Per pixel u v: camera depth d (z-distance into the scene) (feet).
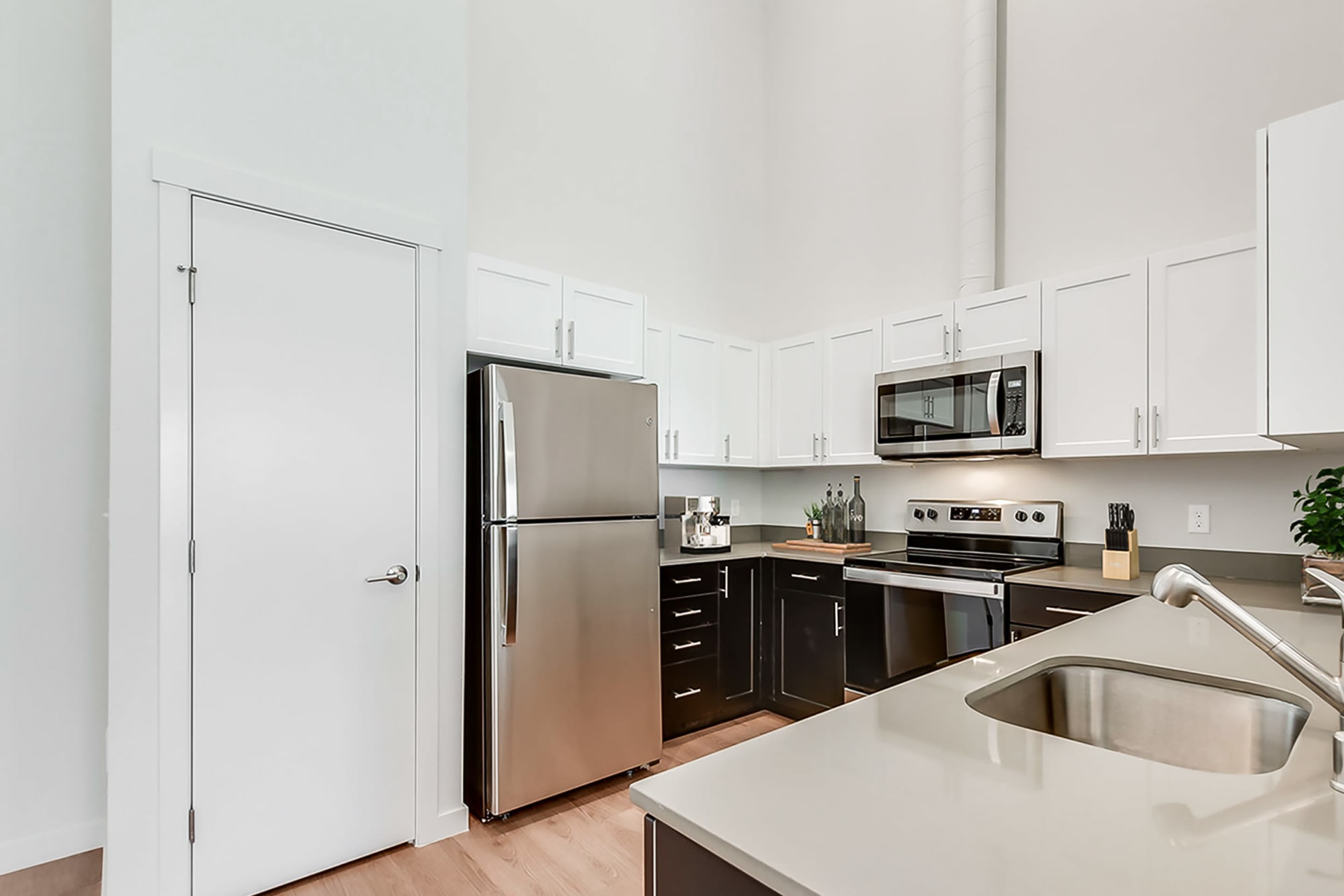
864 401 11.37
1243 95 8.64
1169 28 9.28
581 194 11.76
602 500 8.76
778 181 14.53
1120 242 9.62
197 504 6.22
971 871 1.85
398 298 7.52
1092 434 8.67
